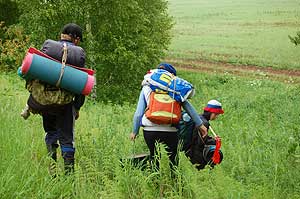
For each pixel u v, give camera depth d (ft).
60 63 37.73
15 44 154.71
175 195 36.24
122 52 167.53
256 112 140.15
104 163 40.16
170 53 344.90
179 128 44.29
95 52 168.55
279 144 66.74
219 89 234.99
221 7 563.89
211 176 36.78
